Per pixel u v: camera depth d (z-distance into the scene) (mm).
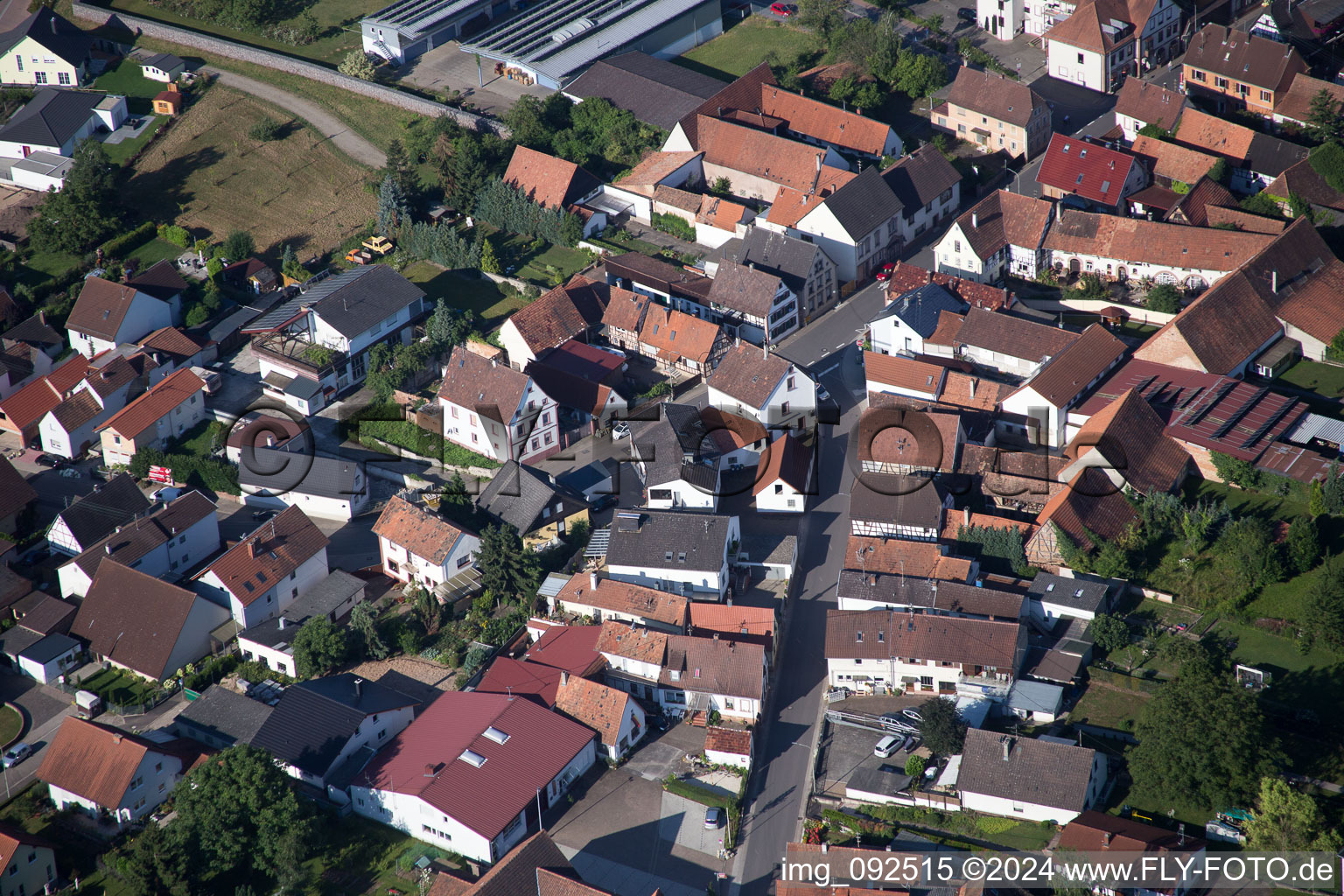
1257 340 151000
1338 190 170250
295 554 144750
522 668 130875
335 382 169500
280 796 117375
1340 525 130375
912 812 115250
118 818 123625
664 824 118375
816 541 143500
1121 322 162625
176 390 168125
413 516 144750
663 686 127375
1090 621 127250
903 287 168875
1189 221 169625
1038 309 167125
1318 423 139750
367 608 137750
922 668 124875
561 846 117188
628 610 134125
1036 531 135250
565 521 146750
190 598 139375
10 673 141625
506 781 118688
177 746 128000
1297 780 111750
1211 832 109750
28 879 117750
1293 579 127812
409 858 117312
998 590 130375
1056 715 120812
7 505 156000
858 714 125500
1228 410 141500
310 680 131000
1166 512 134500
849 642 126562
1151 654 124812
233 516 158000
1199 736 109500
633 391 164750
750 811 118750
